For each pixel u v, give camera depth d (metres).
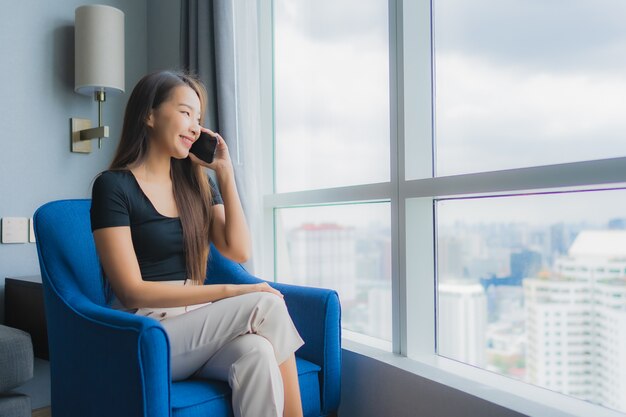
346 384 1.81
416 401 1.52
